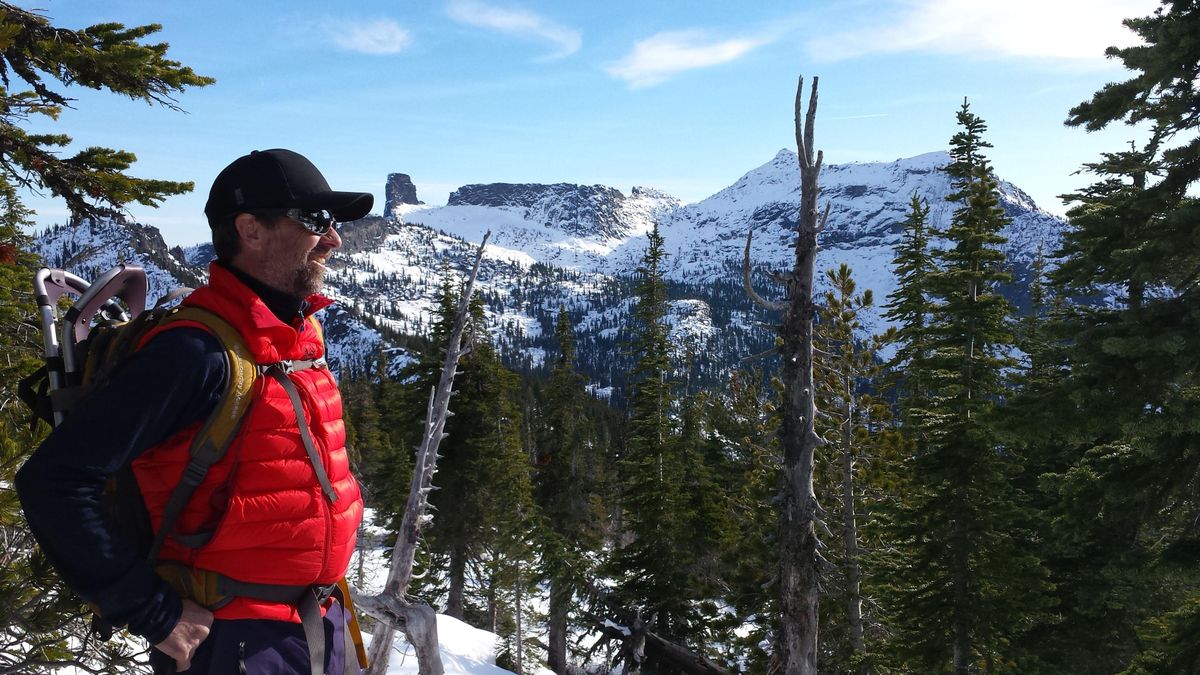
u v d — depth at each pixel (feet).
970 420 54.65
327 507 6.75
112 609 5.51
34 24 20.62
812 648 38.96
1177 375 29.22
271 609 6.40
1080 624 60.23
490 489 98.07
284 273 6.81
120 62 20.67
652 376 91.45
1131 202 31.94
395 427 134.62
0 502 12.78
